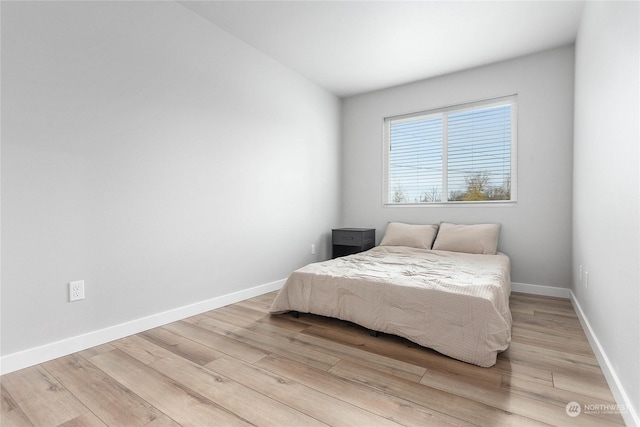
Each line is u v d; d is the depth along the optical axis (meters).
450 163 3.96
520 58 3.43
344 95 4.59
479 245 3.38
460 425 1.30
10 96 1.74
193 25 2.68
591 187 2.15
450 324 1.94
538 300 3.12
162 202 2.46
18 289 1.78
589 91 2.24
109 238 2.16
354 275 2.45
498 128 3.66
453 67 3.67
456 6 2.55
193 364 1.83
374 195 4.45
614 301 1.54
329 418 1.35
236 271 3.08
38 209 1.84
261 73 3.33
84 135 2.03
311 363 1.84
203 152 2.77
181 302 2.60
